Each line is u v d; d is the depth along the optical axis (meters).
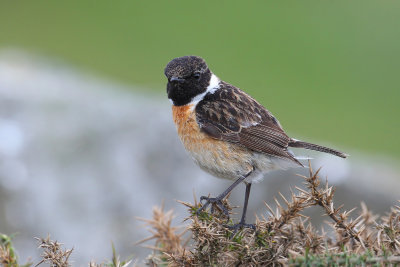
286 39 22.19
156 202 13.16
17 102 14.18
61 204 13.01
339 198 12.97
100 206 13.04
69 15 23.66
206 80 9.76
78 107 14.24
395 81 20.45
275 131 9.50
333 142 18.12
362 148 18.33
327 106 19.52
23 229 12.79
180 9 23.91
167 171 13.41
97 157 13.50
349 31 22.75
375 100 19.91
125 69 20.56
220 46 21.69
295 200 6.44
